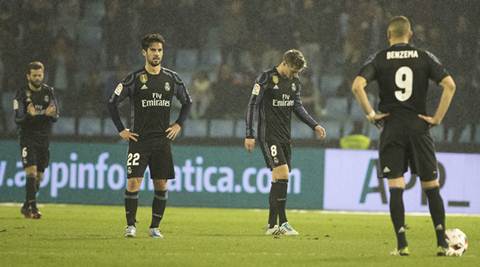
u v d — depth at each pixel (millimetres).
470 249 34438
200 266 27328
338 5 72375
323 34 72438
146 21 73125
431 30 71250
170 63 73562
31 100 50062
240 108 71625
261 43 72188
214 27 73062
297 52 41000
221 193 65375
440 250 30156
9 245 33781
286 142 41562
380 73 29625
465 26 71000
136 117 36938
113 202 65500
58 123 71750
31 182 50188
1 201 65250
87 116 71812
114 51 72812
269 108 41281
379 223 52062
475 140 69875
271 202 41594
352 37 72375
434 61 29516
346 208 65000
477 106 69938
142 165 37000
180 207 65000
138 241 35906
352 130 71812
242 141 68312
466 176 65125
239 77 71562
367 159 65125
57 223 46469
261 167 65312
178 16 73188
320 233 43156
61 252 31250
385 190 65000
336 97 72625
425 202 64812
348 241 38094
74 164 65750
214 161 65500
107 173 65562
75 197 65562
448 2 71188
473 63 70688
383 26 72250
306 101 72438
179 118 37562
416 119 29406
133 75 36625
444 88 29312
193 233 41406
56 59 72438
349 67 72438
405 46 29672
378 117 29453
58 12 73188
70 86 72125
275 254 31312
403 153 29672
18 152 65375
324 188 65062
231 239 38000
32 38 72500
